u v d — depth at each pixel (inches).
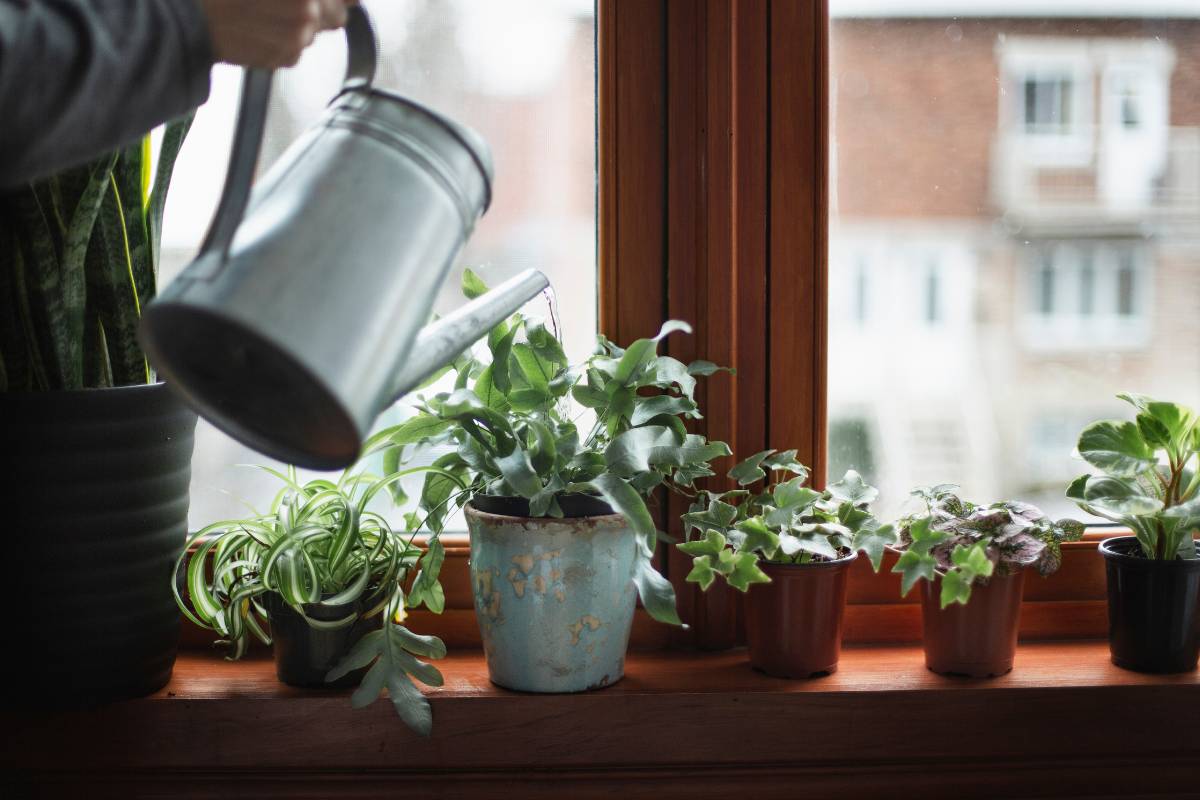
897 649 43.1
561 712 36.9
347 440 20.7
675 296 41.6
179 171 42.1
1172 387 44.9
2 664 34.2
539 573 35.6
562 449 36.2
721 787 38.4
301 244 19.9
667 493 42.2
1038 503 44.9
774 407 42.9
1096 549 44.3
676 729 37.2
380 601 37.5
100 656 34.5
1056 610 44.2
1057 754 38.1
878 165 43.8
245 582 37.8
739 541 36.7
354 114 22.3
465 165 22.8
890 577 43.9
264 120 20.0
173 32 19.6
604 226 41.8
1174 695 37.9
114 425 33.2
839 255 44.0
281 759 36.8
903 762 38.2
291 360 18.9
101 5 19.0
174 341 20.3
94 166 30.6
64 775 36.6
